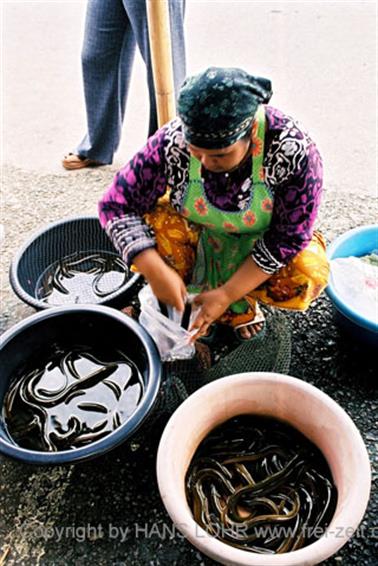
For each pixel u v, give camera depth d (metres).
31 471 1.17
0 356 1.17
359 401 1.26
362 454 0.93
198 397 1.02
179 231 1.17
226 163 0.94
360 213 1.72
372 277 1.33
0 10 3.18
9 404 1.18
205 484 1.07
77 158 1.98
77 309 1.22
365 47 2.67
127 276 1.49
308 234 1.07
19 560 1.05
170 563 1.04
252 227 1.12
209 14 3.00
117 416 1.15
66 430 1.14
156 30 1.26
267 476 1.08
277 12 3.00
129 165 1.08
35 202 1.84
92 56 1.66
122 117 1.87
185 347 1.17
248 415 1.11
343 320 1.29
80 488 1.14
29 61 2.71
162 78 1.34
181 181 1.07
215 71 0.84
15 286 1.33
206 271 1.25
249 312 1.28
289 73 2.49
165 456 0.94
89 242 1.53
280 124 0.98
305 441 1.10
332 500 1.00
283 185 1.02
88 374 1.23
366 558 1.03
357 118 2.19
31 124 2.27
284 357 1.28
